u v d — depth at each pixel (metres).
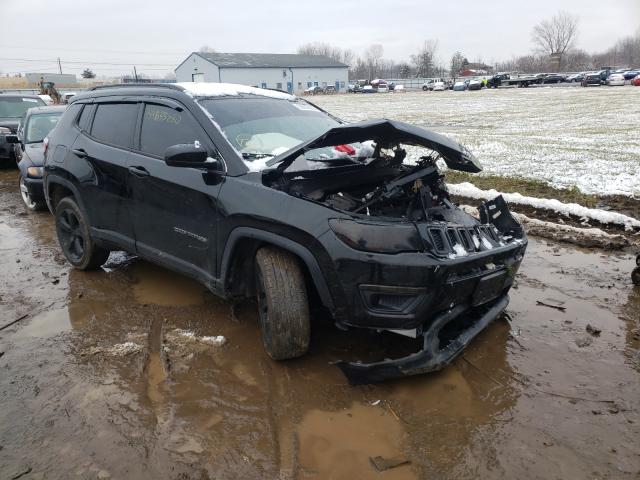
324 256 2.87
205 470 2.42
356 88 72.19
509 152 11.85
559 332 3.70
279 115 4.16
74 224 4.97
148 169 3.88
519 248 3.44
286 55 87.44
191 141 3.73
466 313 3.46
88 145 4.55
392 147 3.99
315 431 2.69
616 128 16.23
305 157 3.89
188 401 2.94
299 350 3.18
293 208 3.00
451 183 8.56
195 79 81.00
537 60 110.06
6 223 7.12
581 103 28.39
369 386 3.06
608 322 3.84
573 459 2.46
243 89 4.39
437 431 2.68
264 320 3.23
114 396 2.99
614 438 2.59
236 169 3.37
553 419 2.75
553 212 6.77
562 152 11.49
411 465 2.45
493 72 110.31
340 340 3.59
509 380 3.11
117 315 4.05
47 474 2.39
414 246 2.84
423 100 40.94
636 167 9.36
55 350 3.54
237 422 2.76
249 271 3.45
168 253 3.91
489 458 2.48
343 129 3.13
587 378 3.12
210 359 3.38
